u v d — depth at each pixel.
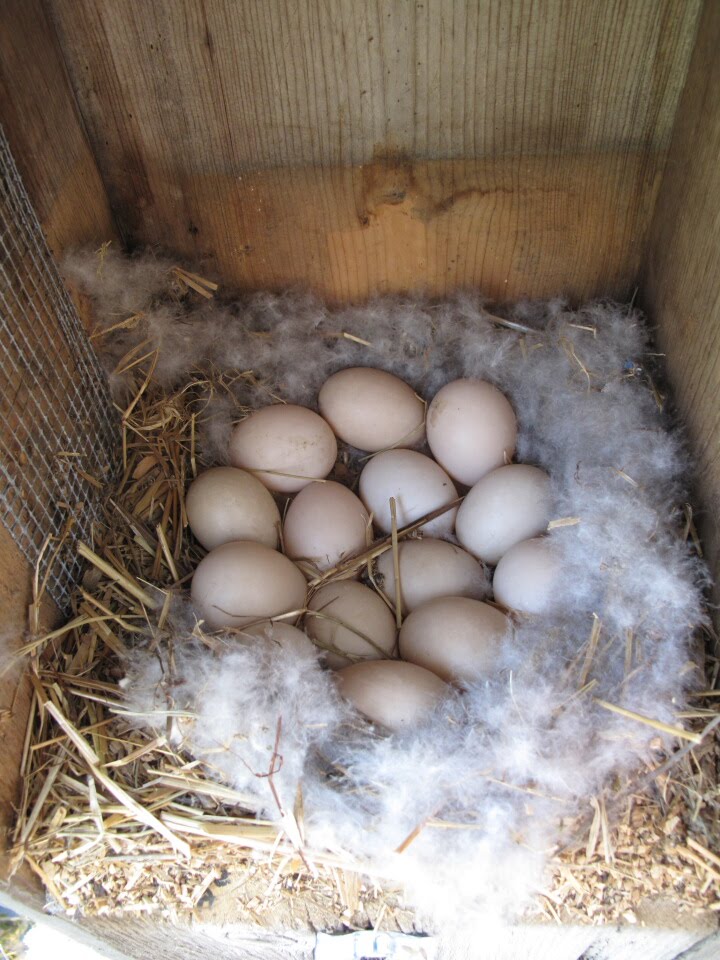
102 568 0.35
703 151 0.36
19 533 0.31
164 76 0.38
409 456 0.40
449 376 0.44
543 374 0.42
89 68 0.38
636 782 0.30
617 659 0.32
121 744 0.31
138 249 0.44
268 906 0.30
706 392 0.36
